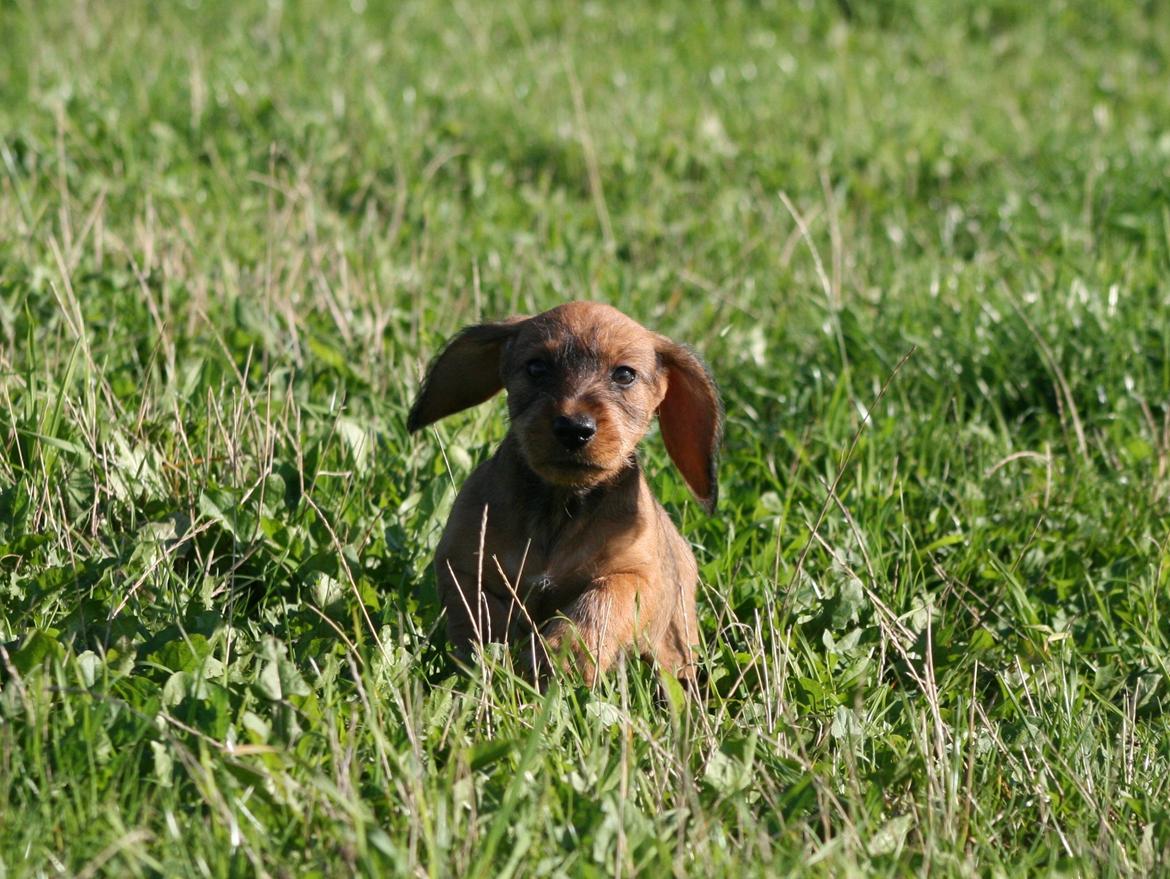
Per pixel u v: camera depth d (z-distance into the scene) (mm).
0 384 9680
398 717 6961
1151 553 9898
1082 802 7066
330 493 9453
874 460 10641
